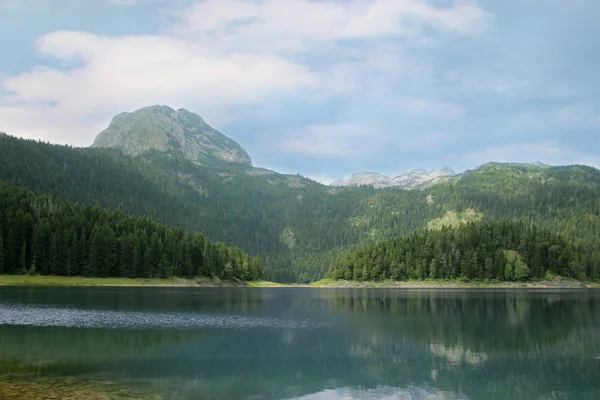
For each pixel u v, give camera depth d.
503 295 172.25
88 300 114.38
